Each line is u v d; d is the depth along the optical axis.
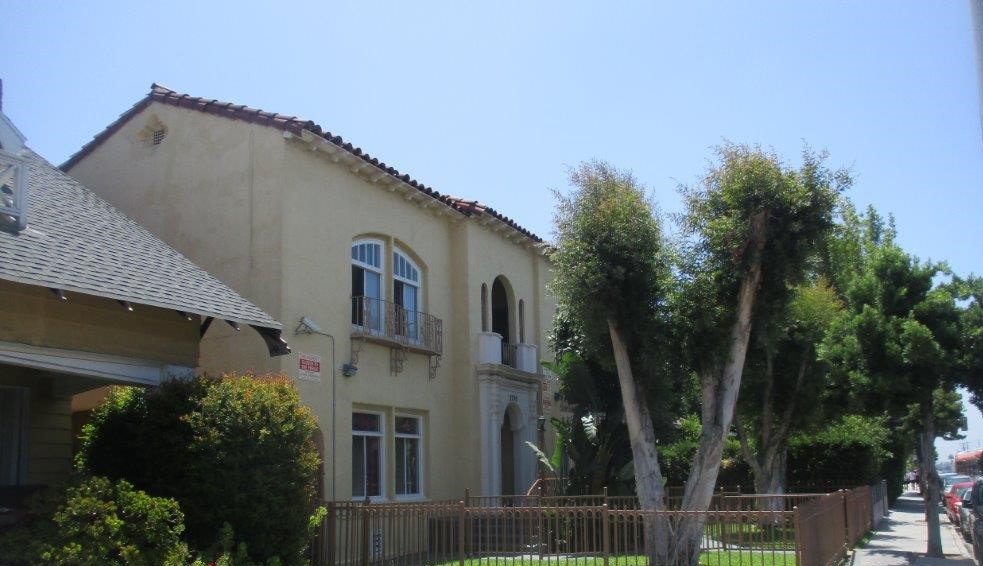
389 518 13.70
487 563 13.34
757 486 21.36
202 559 9.14
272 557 9.91
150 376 10.77
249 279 15.10
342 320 16.34
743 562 13.86
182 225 16.03
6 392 11.32
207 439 9.87
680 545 12.95
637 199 14.05
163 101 16.75
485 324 21.91
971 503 20.20
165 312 11.05
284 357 14.56
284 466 10.23
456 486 20.05
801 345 20.92
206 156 16.09
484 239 22.06
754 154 13.46
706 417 13.63
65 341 9.65
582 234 13.88
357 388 16.58
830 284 26.66
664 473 26.83
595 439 19.64
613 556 14.59
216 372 14.80
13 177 10.55
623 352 13.88
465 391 20.38
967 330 17.17
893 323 17.30
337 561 13.70
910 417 18.58
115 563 8.25
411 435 18.75
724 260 13.41
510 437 22.84
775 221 13.19
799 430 21.77
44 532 8.23
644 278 13.65
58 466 11.87
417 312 19.23
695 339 13.66
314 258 15.75
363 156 16.91
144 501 8.93
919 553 17.66
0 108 10.28
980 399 17.22
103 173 17.28
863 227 31.53
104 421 10.88
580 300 13.84
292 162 15.46
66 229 10.70
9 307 9.09
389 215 18.47
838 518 15.74
